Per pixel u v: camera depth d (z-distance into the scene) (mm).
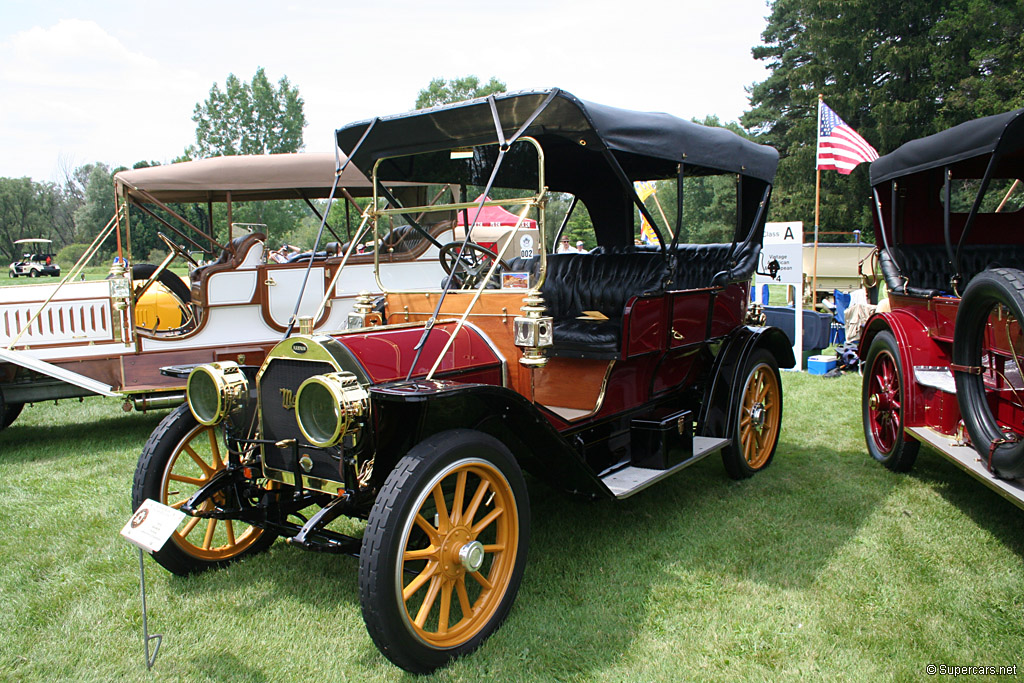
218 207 16516
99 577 3088
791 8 38406
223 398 2633
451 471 2320
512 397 2465
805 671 2316
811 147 32062
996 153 3482
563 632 2549
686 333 3865
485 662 2359
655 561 3141
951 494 3945
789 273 9125
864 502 3838
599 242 5141
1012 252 4578
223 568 3125
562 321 3971
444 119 3131
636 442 3584
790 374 7688
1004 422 3361
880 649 2438
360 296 3443
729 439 4074
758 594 2834
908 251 4668
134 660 2432
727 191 34219
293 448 2574
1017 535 3363
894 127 28484
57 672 2367
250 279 6102
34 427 6113
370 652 2461
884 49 29016
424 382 2428
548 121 3059
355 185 6637
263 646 2504
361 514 2686
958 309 3346
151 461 2893
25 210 70250
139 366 5758
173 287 6801
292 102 61625
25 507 4023
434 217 6953
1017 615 2652
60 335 5637
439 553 2352
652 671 2324
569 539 3381
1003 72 25828
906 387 4055
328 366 2455
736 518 3639
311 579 3010
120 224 5953
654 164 4379
